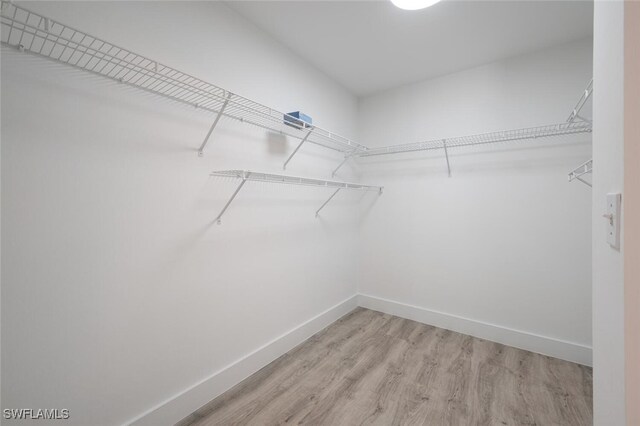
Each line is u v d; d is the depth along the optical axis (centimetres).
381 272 305
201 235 162
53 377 112
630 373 40
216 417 154
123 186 130
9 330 102
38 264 108
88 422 121
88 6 119
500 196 237
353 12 181
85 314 120
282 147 216
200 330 163
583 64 203
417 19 187
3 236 100
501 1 169
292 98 225
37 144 107
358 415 155
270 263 208
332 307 279
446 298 264
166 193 146
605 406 68
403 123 286
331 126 271
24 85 104
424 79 272
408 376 190
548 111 215
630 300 40
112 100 126
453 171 259
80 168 117
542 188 220
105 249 125
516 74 228
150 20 138
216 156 169
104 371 125
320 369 198
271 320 210
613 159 62
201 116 161
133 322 135
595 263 81
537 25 191
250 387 179
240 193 185
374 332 256
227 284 178
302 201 238
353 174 308
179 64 150
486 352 221
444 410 159
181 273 153
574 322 209
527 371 196
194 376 160
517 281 231
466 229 253
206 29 163
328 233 272
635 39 41
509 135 227
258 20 189
